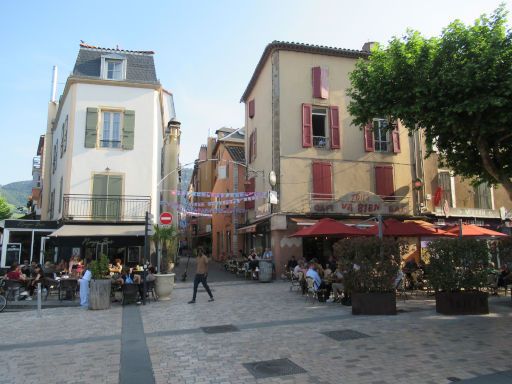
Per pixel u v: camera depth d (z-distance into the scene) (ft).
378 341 22.67
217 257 118.01
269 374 17.38
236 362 19.17
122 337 25.03
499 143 37.32
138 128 64.85
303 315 31.42
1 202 149.28
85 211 60.85
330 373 17.38
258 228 73.82
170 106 97.30
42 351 22.03
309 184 66.08
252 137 82.69
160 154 77.25
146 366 18.80
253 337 24.20
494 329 25.27
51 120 82.94
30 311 36.65
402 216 67.36
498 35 32.68
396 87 36.47
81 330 27.55
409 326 26.55
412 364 18.38
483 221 72.23
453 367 17.85
